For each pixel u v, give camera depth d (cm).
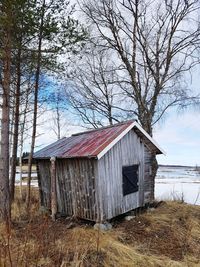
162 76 1612
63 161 1201
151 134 1619
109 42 1633
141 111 1620
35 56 1133
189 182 2880
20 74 1326
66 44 1142
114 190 1092
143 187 1230
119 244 880
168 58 1600
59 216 1213
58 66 1184
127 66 1652
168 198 1623
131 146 1184
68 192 1181
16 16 986
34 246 712
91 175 1066
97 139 1146
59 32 1124
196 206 1403
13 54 1147
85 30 1174
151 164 1275
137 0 1598
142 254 876
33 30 1069
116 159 1112
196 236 1052
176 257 902
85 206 1097
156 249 938
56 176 1244
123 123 1180
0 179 1049
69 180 1173
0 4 970
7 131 1069
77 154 1082
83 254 760
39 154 1360
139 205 1205
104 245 853
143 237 1008
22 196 1691
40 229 769
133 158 1190
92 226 1070
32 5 1041
